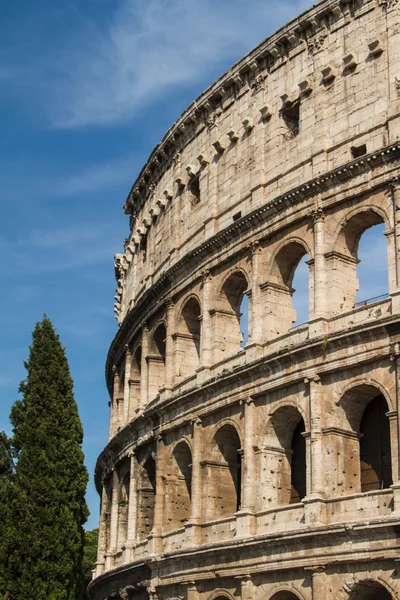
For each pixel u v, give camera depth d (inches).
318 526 2365.9
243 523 2623.0
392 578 2193.7
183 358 3272.6
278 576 2484.0
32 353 3656.5
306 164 2817.4
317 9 2878.9
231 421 2815.0
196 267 3189.0
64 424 3540.8
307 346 2529.5
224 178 3206.2
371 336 2402.8
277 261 2842.0
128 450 3513.8
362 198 2591.0
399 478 2244.1
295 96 2942.9
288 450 2709.2
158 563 2950.3
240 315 3088.1
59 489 3425.2
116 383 4121.6
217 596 2687.0
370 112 2667.3
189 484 3132.4
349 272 2642.7
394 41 2647.6
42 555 3307.1
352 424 2496.3
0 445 3570.4
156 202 3759.8
